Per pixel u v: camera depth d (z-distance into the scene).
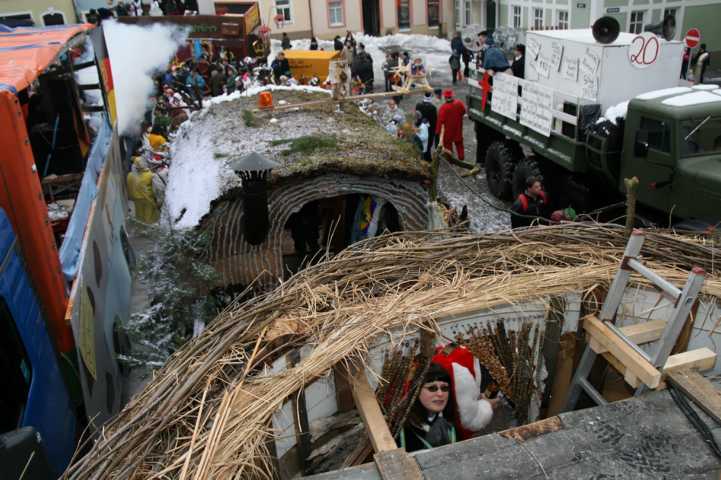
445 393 2.90
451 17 28.89
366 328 2.76
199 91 15.16
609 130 7.27
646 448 2.23
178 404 2.40
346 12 27.92
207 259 6.07
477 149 11.51
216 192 5.85
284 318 2.89
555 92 8.20
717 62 19.44
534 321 3.03
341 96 8.60
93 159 6.49
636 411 2.39
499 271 3.24
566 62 8.37
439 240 3.66
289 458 2.67
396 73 9.27
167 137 12.75
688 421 2.34
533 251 3.38
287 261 7.36
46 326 3.98
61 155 7.40
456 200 10.17
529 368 3.11
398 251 3.42
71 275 4.40
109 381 5.07
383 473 2.12
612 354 2.74
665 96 6.84
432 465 2.17
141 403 2.54
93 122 8.46
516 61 10.12
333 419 2.86
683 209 6.52
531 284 3.04
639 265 2.63
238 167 5.55
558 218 6.97
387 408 2.91
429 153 11.54
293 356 2.74
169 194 7.30
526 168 9.00
